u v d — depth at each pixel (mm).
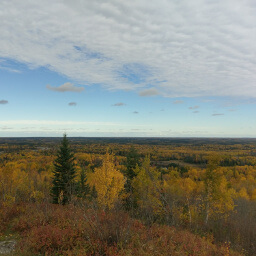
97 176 18125
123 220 9930
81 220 10055
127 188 18828
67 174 21391
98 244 7457
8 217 12172
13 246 8352
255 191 42094
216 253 9055
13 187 23828
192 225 15922
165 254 7512
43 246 8055
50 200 20750
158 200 13172
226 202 21953
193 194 28609
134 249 7461
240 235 15805
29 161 91875
